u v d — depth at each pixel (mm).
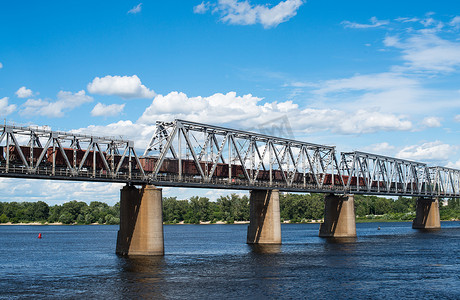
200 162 97000
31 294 55562
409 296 55250
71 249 116500
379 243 117500
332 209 139500
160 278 64375
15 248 122250
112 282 61812
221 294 55125
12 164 69312
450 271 71375
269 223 111125
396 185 164750
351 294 55906
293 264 77938
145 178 83625
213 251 100438
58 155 76562
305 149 123750
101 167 82250
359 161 146875
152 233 82375
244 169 103438
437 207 194750
